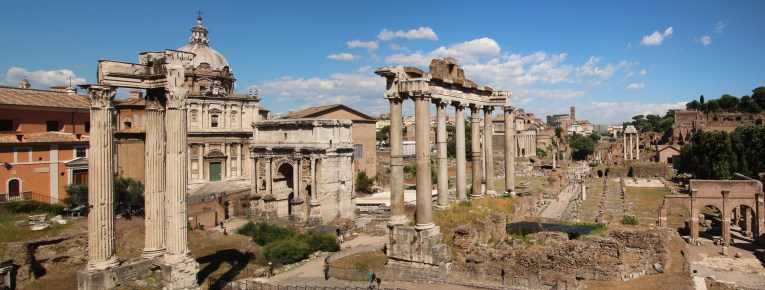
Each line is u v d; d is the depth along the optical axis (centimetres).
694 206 6319
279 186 8469
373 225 7556
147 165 3581
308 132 8019
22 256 3844
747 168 11206
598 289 3170
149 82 3450
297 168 8038
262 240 6303
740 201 6184
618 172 16450
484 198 4694
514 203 4653
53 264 4219
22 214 5159
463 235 3512
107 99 3241
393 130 3591
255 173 8512
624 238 3728
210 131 9394
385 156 18462
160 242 3606
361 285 3578
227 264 4444
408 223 3638
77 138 6869
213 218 7444
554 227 4047
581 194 10525
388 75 3584
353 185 8581
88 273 3125
